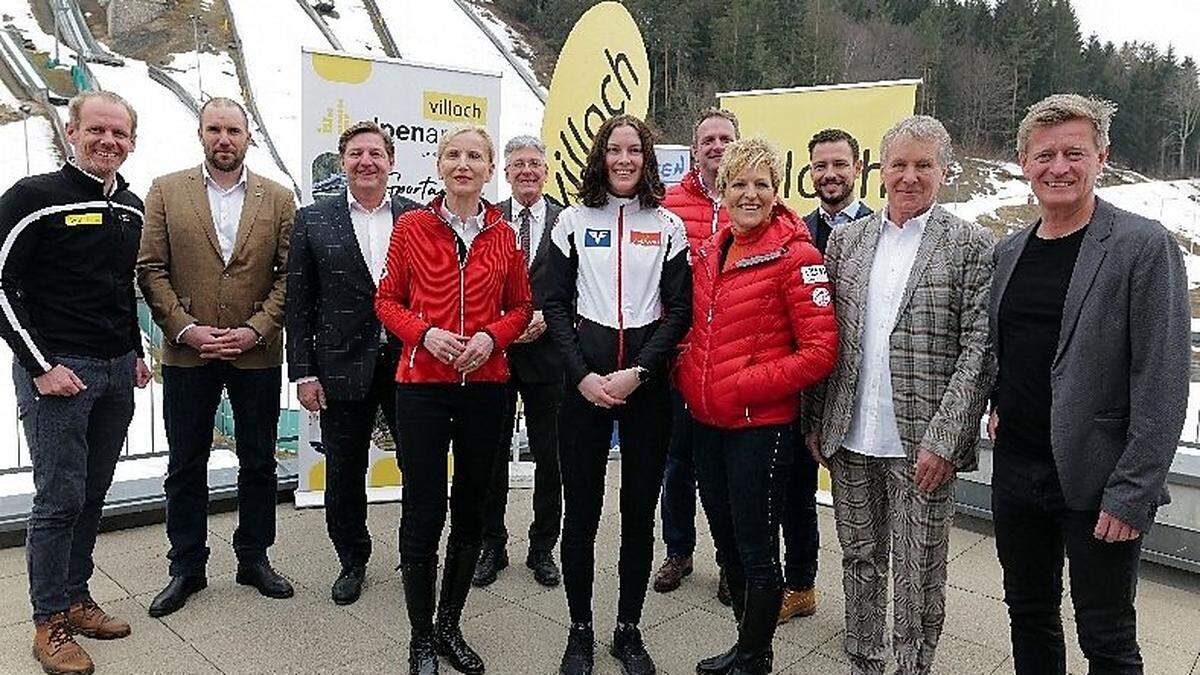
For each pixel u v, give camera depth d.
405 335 2.54
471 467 2.69
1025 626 2.21
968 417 2.20
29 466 4.39
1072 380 1.94
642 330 2.55
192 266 3.08
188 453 3.14
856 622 2.56
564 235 2.61
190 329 3.02
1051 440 2.00
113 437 2.85
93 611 2.89
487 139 2.64
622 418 2.61
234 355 3.07
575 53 4.76
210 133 3.07
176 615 3.07
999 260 2.17
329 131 4.09
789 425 2.51
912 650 2.39
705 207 3.24
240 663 2.73
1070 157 1.94
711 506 2.67
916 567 2.34
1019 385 2.09
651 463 2.62
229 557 3.61
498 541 3.54
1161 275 1.83
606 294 2.55
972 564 3.70
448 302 2.61
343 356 3.19
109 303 2.73
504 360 2.72
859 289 2.41
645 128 2.59
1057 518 2.06
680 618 3.15
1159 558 3.54
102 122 2.62
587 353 2.55
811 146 3.27
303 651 2.82
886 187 2.38
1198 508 3.43
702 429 2.60
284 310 3.20
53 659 2.61
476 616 3.15
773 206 2.47
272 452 3.29
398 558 3.68
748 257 2.42
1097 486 1.93
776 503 2.49
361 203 3.30
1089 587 1.99
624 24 4.89
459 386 2.61
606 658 2.82
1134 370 1.87
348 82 4.11
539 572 3.47
